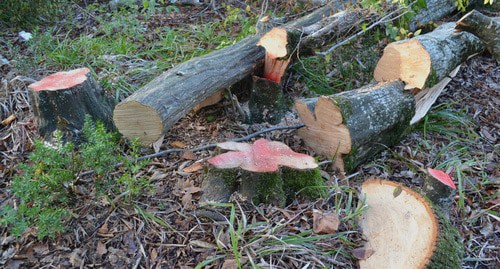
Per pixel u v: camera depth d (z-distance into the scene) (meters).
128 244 1.94
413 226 1.89
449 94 2.91
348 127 2.23
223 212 2.03
